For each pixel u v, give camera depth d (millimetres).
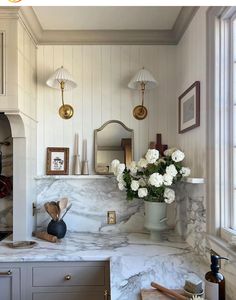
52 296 1810
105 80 2500
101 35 2453
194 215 1917
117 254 1824
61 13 2143
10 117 2020
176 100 2498
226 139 1600
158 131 2500
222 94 1609
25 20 2078
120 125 2488
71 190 2441
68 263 1814
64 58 2488
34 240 2162
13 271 1801
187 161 2139
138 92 2504
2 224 2426
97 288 1812
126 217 2447
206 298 1207
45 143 2475
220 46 1615
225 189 1598
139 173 2086
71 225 2436
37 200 2428
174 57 2492
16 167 2135
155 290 1396
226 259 1257
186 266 1646
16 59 1953
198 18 1902
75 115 2484
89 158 2475
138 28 2391
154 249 1926
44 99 2484
